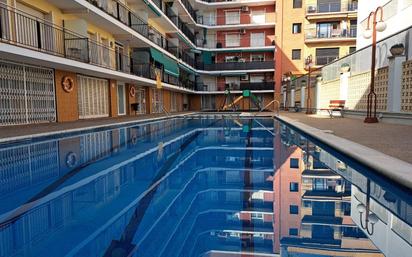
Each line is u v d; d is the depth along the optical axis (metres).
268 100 36.75
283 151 7.89
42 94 12.60
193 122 17.16
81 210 3.73
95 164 6.40
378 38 18.66
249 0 35.75
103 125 11.91
